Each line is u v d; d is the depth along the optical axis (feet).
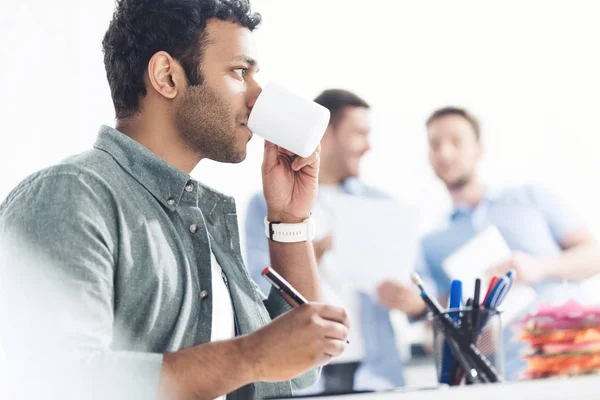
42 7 6.82
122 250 2.85
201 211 3.49
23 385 2.59
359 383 6.36
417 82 8.66
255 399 3.36
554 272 6.99
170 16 3.22
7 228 2.78
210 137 3.30
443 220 7.20
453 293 2.94
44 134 6.81
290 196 3.81
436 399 2.38
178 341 2.94
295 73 8.45
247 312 3.38
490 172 8.84
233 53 3.30
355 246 6.73
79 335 2.58
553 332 2.88
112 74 3.36
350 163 6.85
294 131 3.33
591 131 8.93
